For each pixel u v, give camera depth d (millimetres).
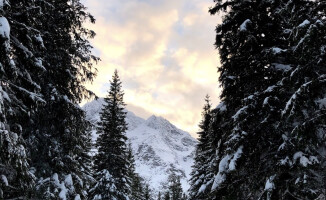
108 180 23953
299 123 8000
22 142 8344
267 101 8773
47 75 11797
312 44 7281
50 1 12438
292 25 8750
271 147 9352
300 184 7844
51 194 11688
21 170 7914
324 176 8180
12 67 7312
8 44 6898
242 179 9625
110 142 25859
